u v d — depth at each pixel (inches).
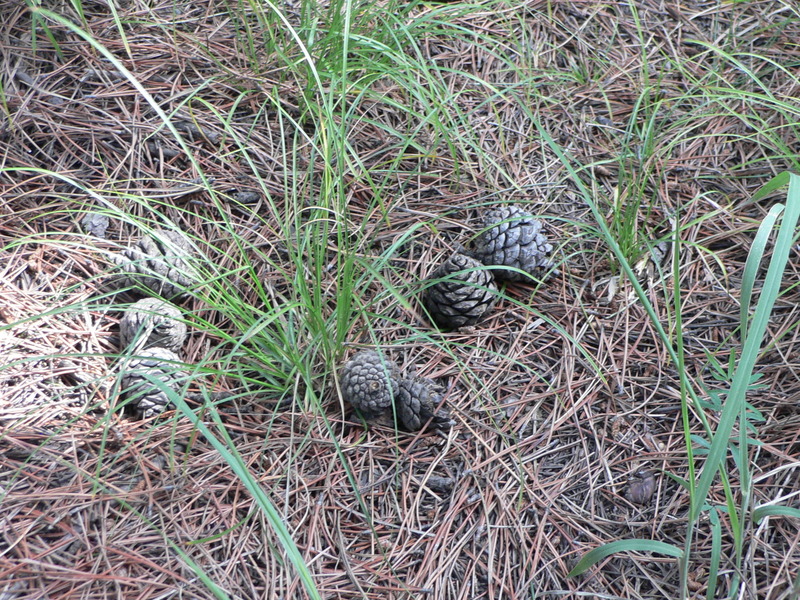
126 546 31.8
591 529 33.1
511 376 35.5
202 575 29.9
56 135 38.1
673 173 39.6
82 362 34.5
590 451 34.3
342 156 34.6
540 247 37.0
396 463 33.8
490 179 39.0
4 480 32.3
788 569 32.1
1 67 38.7
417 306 36.9
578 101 41.1
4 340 34.3
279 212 37.9
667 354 35.9
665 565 32.5
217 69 40.0
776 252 29.3
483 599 32.1
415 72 40.1
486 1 42.6
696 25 43.3
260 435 34.1
